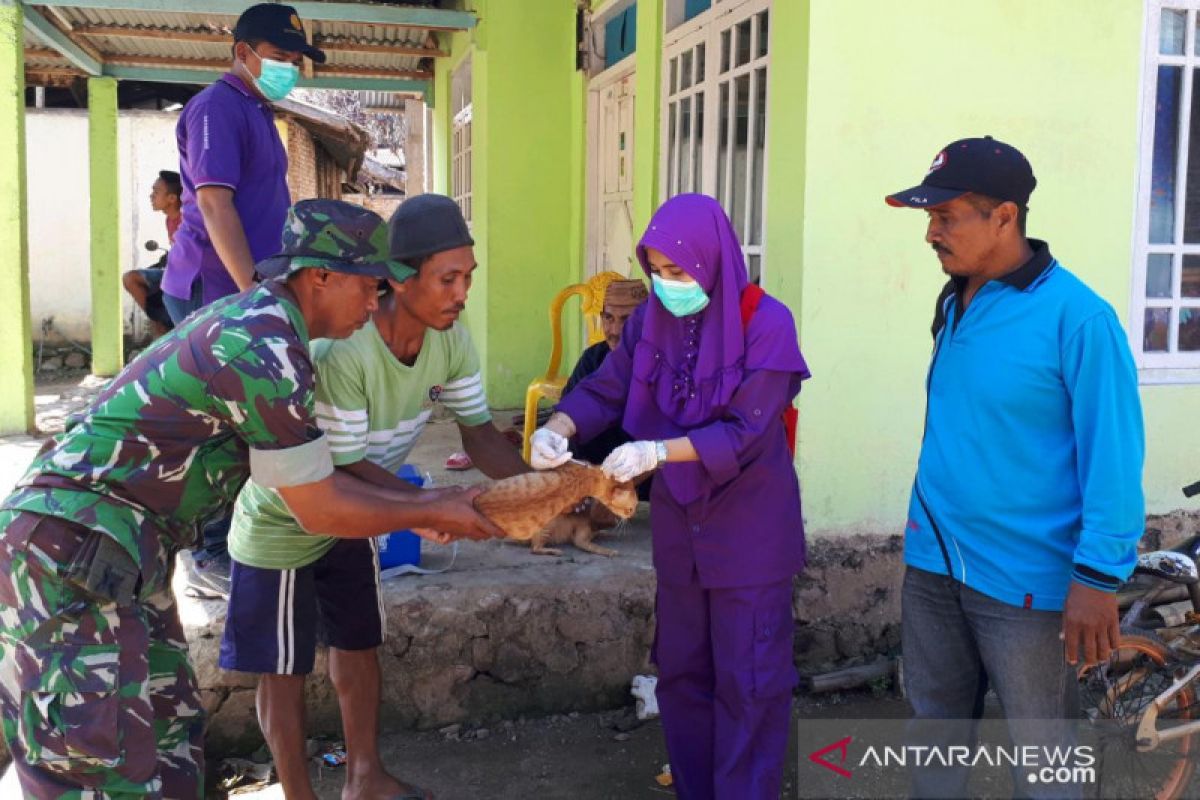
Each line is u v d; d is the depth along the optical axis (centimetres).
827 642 452
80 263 1434
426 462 646
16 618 239
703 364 291
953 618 276
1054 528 251
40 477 243
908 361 443
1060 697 259
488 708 418
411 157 1638
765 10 477
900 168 433
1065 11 445
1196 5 474
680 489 301
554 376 577
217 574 410
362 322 262
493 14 826
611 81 766
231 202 390
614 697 430
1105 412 238
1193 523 481
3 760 375
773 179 450
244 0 764
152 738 251
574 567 441
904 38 428
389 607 404
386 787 342
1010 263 255
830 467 442
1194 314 491
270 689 315
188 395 237
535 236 852
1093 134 455
